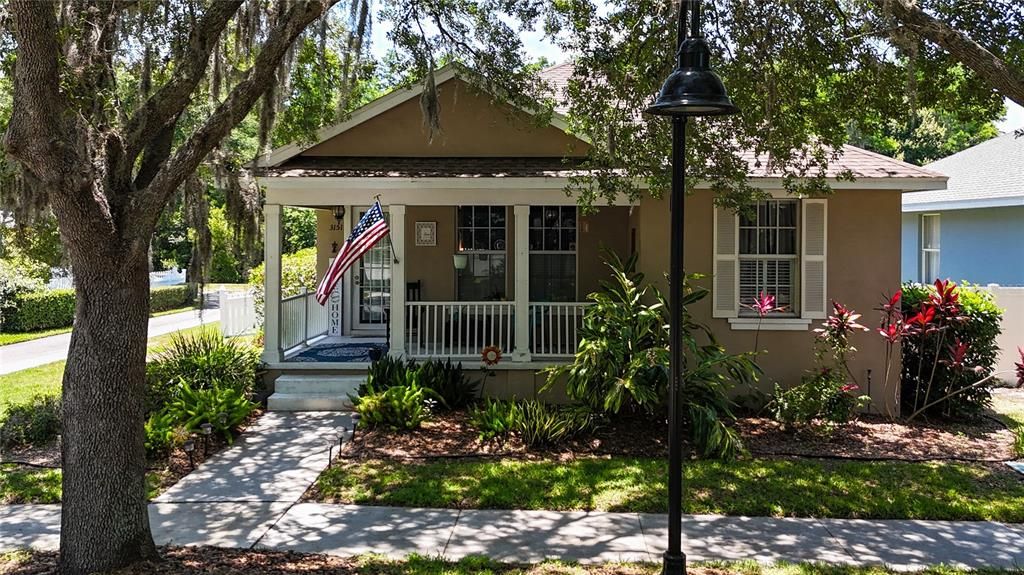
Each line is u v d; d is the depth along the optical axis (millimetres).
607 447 9469
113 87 6328
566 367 10258
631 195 10117
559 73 14734
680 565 5379
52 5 5176
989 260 16875
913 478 8422
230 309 18656
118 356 5742
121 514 5773
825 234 11594
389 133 12680
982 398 11250
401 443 9656
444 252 14531
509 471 8586
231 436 9938
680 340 5359
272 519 7285
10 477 8484
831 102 9562
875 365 11648
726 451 9031
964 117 9188
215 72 8312
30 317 23188
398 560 6262
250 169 9453
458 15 10047
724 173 9820
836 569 6121
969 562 6316
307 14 6262
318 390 11828
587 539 6805
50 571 5910
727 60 9312
